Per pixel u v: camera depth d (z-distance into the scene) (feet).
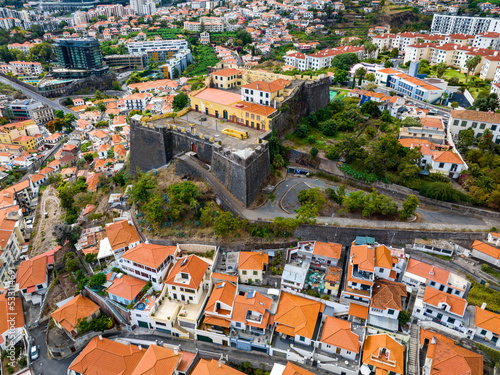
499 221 269.23
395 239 263.08
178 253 268.62
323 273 255.50
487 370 204.13
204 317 242.78
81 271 276.41
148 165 374.22
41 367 229.25
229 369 205.87
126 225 300.61
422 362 210.38
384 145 311.47
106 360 215.10
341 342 213.05
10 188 443.73
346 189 316.81
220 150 309.01
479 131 348.18
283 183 326.24
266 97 368.07
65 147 568.41
